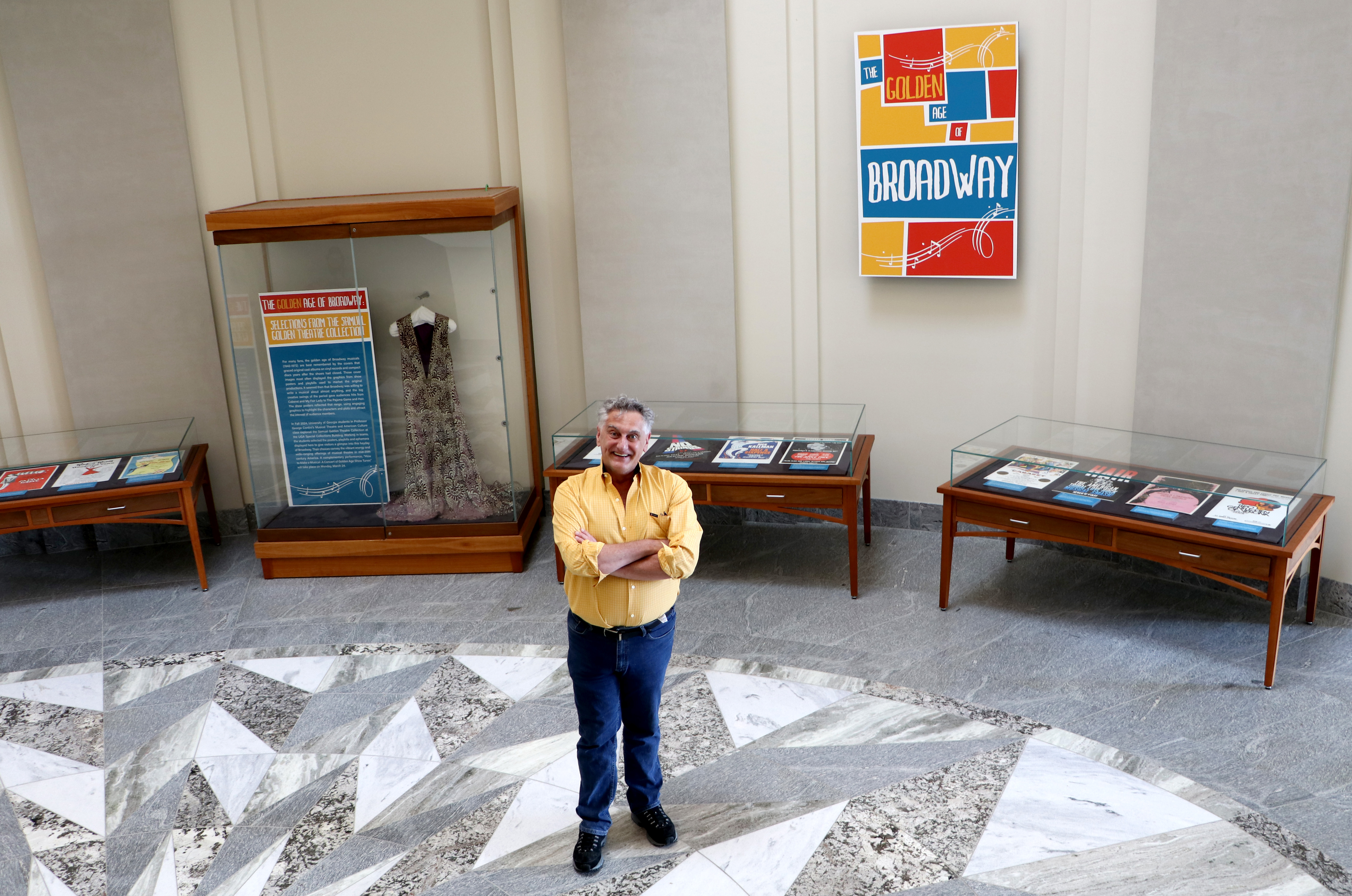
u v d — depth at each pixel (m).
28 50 5.75
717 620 5.07
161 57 5.88
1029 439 5.18
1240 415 4.90
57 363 6.25
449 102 6.07
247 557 6.20
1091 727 4.01
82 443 5.95
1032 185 5.33
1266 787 3.60
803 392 6.12
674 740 4.07
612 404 3.08
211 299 6.27
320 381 5.51
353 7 5.96
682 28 5.64
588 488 3.13
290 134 6.13
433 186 6.20
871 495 5.83
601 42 5.76
